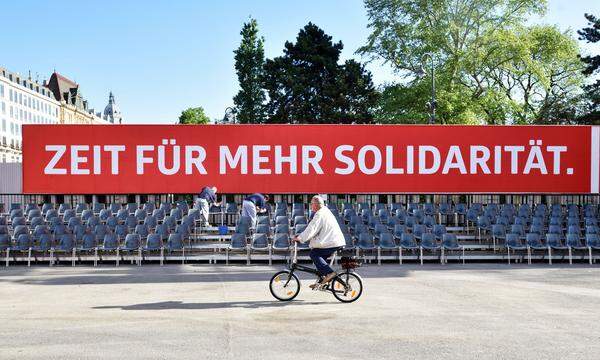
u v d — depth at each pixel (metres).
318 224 8.90
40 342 6.66
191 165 18.48
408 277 12.20
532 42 33.00
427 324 7.55
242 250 15.78
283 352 6.21
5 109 91.69
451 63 31.14
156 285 11.13
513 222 17.61
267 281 11.66
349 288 9.06
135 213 18.14
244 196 19.89
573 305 8.93
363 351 6.25
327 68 41.22
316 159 18.59
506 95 34.09
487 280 11.74
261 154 18.55
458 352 6.20
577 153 18.69
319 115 39.69
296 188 18.56
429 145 18.67
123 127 18.38
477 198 20.19
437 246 14.95
